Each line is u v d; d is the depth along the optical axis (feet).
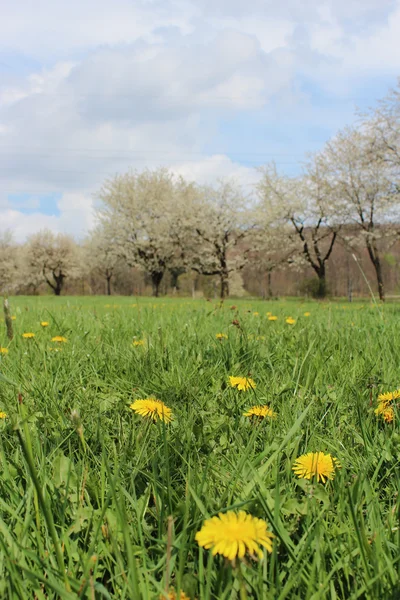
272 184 138.51
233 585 2.81
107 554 3.13
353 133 118.11
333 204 121.70
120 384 7.33
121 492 3.66
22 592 2.71
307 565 2.97
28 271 226.99
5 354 9.16
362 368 7.76
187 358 8.59
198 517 3.44
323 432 5.40
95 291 236.02
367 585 2.71
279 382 7.09
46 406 5.90
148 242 157.28
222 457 4.63
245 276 175.63
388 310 20.86
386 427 5.17
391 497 3.95
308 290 135.03
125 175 162.81
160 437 4.79
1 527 3.12
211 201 150.10
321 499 3.70
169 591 2.73
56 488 3.78
